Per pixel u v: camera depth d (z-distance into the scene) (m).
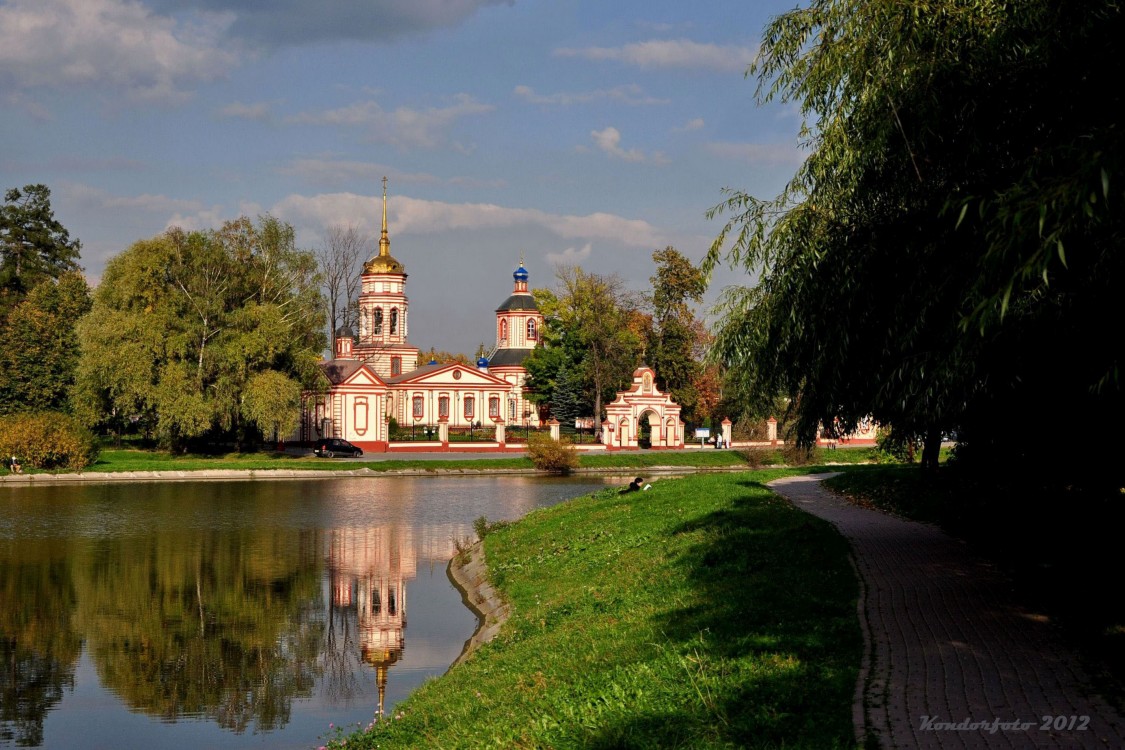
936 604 14.95
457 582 29.81
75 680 20.58
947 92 13.52
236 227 75.25
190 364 68.31
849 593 15.88
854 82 15.37
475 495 55.44
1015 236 9.65
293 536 39.12
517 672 15.34
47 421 64.69
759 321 18.00
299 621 25.22
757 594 16.25
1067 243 10.52
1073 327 11.95
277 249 76.56
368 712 18.55
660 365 98.62
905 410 16.80
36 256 100.62
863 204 15.84
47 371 76.06
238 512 46.69
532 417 109.81
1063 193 9.19
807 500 32.28
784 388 19.41
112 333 65.94
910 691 10.78
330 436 86.38
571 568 24.39
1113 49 11.33
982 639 12.81
